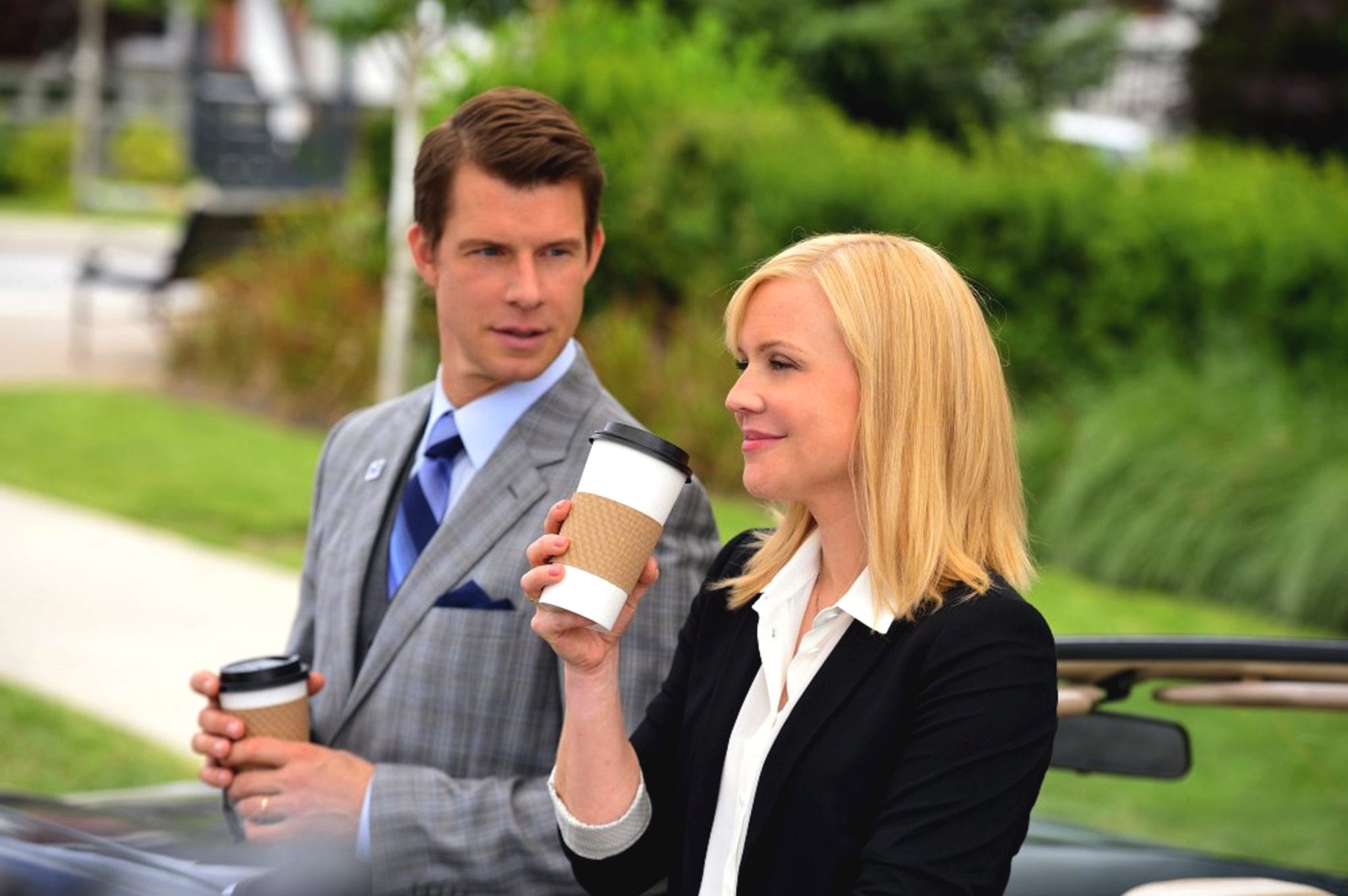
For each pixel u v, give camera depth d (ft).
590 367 28.73
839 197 96.48
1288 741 35.53
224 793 26.96
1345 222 89.35
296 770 25.61
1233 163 101.55
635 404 99.09
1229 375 87.30
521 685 26.50
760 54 174.40
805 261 21.12
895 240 21.27
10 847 24.88
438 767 26.53
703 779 21.85
